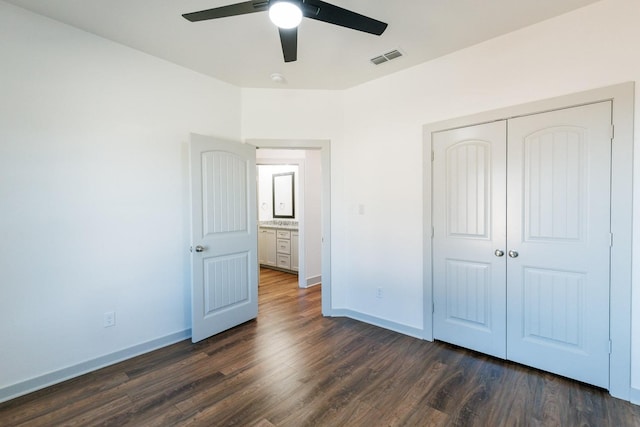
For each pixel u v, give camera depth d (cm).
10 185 202
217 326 303
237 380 223
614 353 202
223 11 164
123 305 254
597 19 203
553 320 226
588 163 208
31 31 208
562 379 221
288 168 610
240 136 337
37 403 197
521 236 237
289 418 183
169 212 281
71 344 228
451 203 271
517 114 235
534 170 229
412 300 299
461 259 268
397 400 200
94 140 237
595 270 208
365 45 253
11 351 204
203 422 180
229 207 312
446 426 176
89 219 235
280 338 295
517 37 234
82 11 207
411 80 293
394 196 308
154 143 271
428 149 282
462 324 270
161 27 227
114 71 246
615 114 198
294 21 163
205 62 282
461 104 263
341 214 349
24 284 208
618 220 199
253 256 340
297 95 343
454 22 222
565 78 215
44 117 214
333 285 353
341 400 200
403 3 201
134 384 218
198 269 284
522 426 175
